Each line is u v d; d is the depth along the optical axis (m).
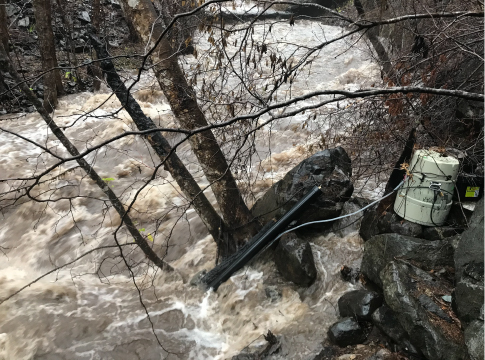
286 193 5.54
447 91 2.31
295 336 4.30
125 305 5.21
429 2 5.70
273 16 16.09
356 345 4.00
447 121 5.44
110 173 8.52
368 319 4.10
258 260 5.45
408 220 4.62
